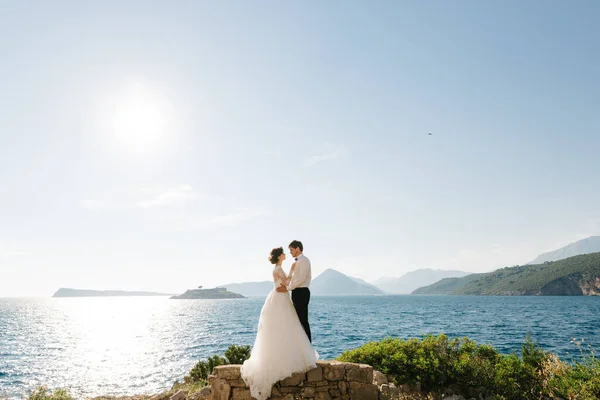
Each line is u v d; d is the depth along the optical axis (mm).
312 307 148125
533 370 11742
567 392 10555
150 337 53625
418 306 148500
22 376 26953
